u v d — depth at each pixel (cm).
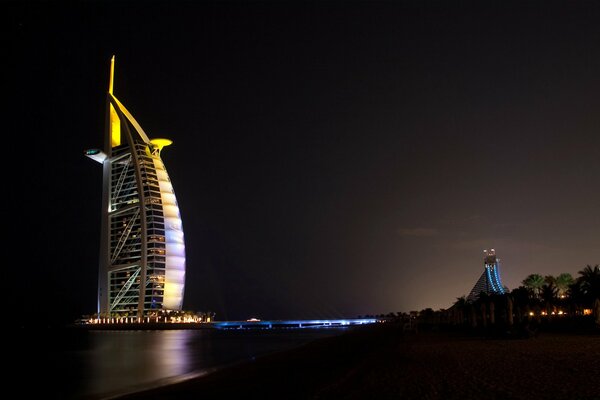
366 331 11512
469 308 9119
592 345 4075
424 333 8012
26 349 9644
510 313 6625
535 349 3838
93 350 9131
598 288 6788
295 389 2450
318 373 3080
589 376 2334
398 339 6394
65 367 5684
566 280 10538
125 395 2945
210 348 8800
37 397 3362
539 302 8362
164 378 4131
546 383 2170
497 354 3550
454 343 4922
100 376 4619
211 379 3375
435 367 2925
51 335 19188
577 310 7562
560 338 5022
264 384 2745
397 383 2366
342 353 4678
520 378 2342
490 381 2288
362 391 2191
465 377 2450
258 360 4994
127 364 5934
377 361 3478
